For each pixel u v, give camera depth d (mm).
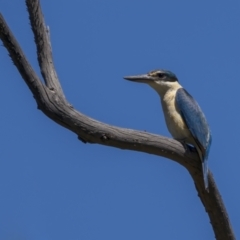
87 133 9633
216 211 11055
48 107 9367
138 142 10039
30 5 10461
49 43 10562
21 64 9055
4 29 8742
